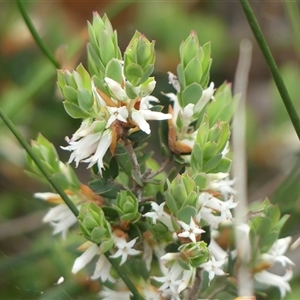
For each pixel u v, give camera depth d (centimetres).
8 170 49
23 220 46
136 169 35
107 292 37
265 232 36
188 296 35
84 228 35
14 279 42
